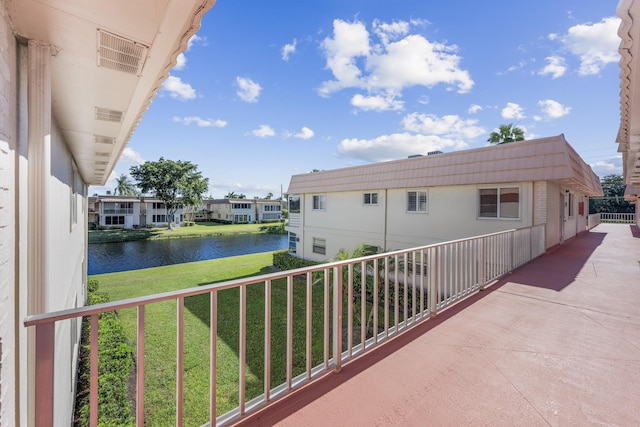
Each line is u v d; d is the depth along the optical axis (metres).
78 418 3.99
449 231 9.61
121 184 54.25
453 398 1.83
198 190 38.19
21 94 1.45
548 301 3.68
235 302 9.69
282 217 55.78
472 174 8.82
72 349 4.35
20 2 1.20
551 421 1.63
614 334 2.75
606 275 5.05
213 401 1.53
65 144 3.71
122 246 28.30
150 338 6.84
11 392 1.24
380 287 9.05
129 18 1.37
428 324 2.96
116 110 2.60
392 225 11.41
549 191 7.98
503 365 2.21
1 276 1.12
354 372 2.11
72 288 4.54
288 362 1.88
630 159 6.46
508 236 5.24
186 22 1.45
